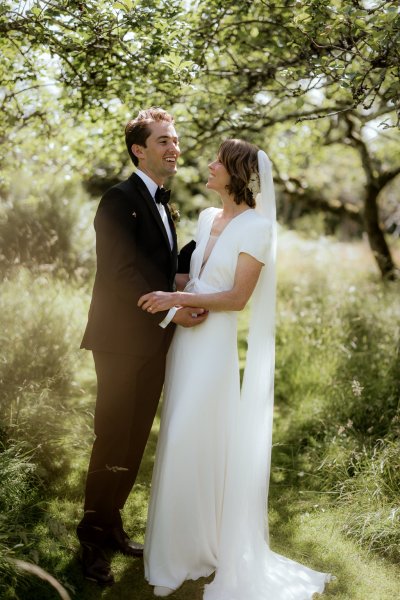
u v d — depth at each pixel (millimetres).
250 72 4625
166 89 4137
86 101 4125
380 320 5613
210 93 4785
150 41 3346
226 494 2701
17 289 4969
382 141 8430
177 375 2646
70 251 7000
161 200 2656
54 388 4145
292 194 8867
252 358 2773
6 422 3352
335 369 4641
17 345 4254
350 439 3725
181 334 2682
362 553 2889
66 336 4551
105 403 2621
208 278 2660
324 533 3051
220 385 2619
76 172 5648
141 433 2789
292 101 6230
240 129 4867
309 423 4133
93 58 3633
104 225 2521
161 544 2561
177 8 3486
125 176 7137
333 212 9227
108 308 2582
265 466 2762
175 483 2555
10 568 2352
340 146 9047
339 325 5445
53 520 2578
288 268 8875
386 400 4082
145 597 2508
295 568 2711
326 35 3072
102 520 2648
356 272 8648
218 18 4102
